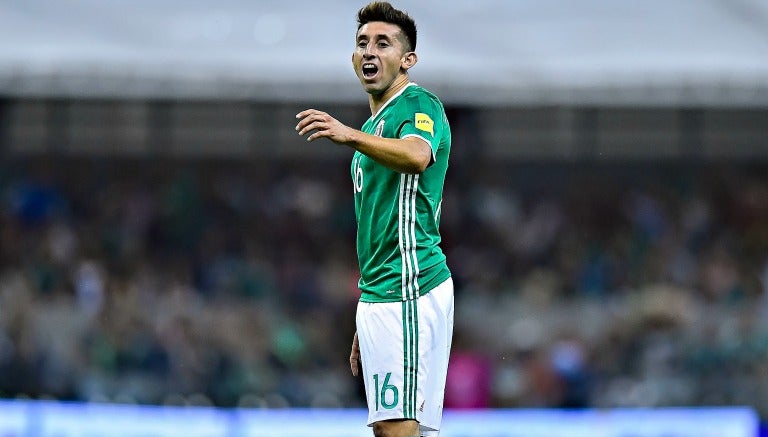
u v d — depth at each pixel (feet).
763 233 195.62
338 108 203.82
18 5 160.97
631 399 149.18
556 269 186.91
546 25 165.37
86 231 191.62
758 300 170.09
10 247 177.68
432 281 59.47
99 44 159.63
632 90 168.66
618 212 202.39
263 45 163.32
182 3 164.55
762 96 169.58
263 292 179.42
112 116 206.39
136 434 121.60
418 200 59.16
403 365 58.65
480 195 201.05
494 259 190.80
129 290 168.86
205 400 153.79
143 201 201.05
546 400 147.33
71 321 158.10
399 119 58.03
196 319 162.61
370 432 123.54
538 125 207.82
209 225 199.00
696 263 185.06
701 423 124.57
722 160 208.85
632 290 179.93
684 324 160.97
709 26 167.32
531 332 162.71
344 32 165.07
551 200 204.54
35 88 164.66
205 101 198.80
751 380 149.38
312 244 194.08
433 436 60.39
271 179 206.18
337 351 166.30
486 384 145.18
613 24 166.91
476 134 206.69
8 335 155.12
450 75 162.71
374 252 59.77
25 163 203.00
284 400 154.51
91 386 152.66
